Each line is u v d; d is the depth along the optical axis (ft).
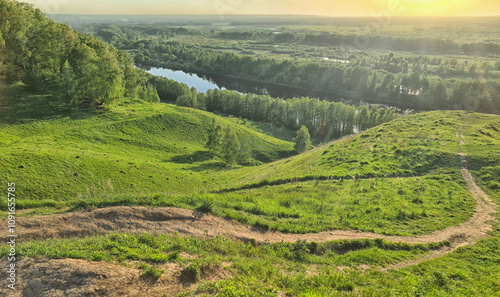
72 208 71.10
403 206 94.84
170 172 190.49
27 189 133.49
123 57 372.99
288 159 214.90
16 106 244.83
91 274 39.83
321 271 55.21
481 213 92.17
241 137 321.93
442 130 183.21
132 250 48.42
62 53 294.25
